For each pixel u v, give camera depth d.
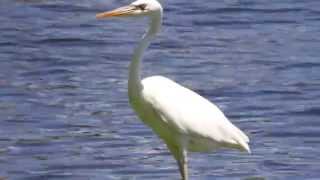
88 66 21.19
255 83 19.86
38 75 20.44
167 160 15.05
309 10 26.17
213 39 23.38
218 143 12.36
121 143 15.91
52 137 16.25
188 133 12.28
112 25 24.73
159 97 12.28
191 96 12.45
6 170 14.52
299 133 16.73
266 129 16.97
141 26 24.73
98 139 16.12
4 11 25.72
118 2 27.19
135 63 12.27
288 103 18.59
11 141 15.98
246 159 15.15
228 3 26.80
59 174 14.36
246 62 21.47
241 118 17.70
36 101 18.48
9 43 22.95
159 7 12.25
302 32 24.12
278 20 25.25
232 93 19.22
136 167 14.70
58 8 26.22
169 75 20.45
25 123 17.05
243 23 25.00
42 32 23.94
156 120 12.41
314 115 17.80
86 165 14.77
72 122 17.11
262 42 23.14
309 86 19.72
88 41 23.19
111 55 22.06
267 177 14.27
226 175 14.36
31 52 22.27
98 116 17.50
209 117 12.31
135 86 12.28
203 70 20.81
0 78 20.17
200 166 14.79
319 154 15.48
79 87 19.52
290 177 14.28
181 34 23.81
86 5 26.62
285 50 22.44
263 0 27.19
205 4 26.72
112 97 18.75
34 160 15.02
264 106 18.39
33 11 25.81
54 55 22.03
